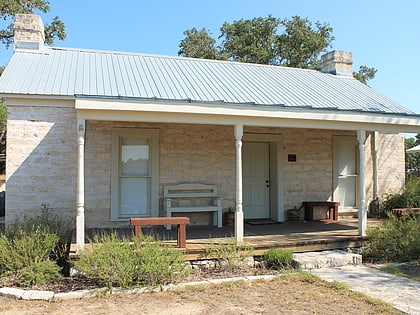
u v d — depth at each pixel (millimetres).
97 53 10953
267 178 11102
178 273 6113
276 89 10055
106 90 8008
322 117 8016
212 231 8898
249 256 7141
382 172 12000
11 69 8664
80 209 6562
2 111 20828
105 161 9023
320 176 11094
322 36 26891
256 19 26609
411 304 5051
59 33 23141
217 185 9898
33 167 8453
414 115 8859
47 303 5211
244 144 10906
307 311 4816
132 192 9289
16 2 20219
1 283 5977
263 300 5250
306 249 7719
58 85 8141
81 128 6684
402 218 8477
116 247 6035
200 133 9805
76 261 6121
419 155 24734
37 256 6371
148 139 9430
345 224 10062
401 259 7656
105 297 5434
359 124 8516
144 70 9984
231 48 26672
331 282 6016
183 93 8352
